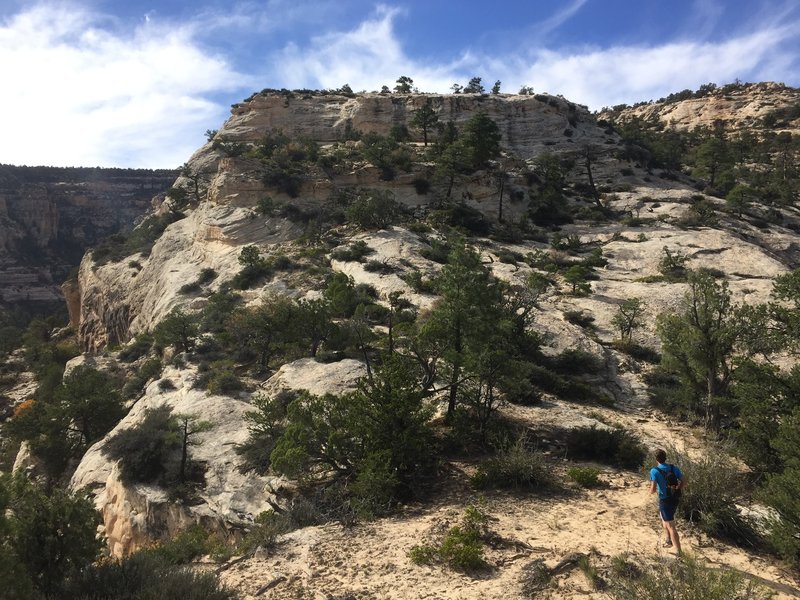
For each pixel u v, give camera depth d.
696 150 117.31
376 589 9.36
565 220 73.50
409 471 14.99
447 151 73.81
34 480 35.81
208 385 29.28
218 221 67.94
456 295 20.00
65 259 185.25
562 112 108.38
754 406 16.59
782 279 22.39
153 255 75.44
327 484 16.22
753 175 101.12
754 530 11.07
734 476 12.36
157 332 43.56
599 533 11.20
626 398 27.86
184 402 28.02
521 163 85.31
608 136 107.38
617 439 18.38
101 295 80.19
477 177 77.38
